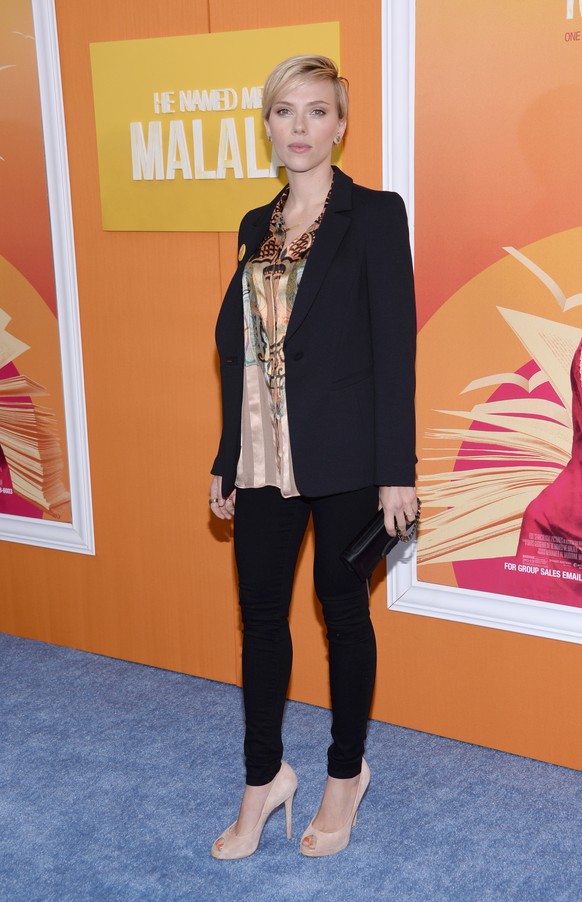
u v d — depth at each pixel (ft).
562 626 7.34
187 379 8.48
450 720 8.02
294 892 6.21
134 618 9.39
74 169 8.51
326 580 6.26
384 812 7.03
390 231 5.88
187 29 7.72
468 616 7.69
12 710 8.57
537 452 7.16
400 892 6.19
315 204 6.13
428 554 7.77
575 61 6.43
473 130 6.86
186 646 9.17
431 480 7.63
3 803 7.21
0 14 8.41
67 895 6.22
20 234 8.96
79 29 8.16
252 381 6.26
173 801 7.20
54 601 9.83
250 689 6.46
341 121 6.10
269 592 6.38
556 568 7.28
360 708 6.41
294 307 5.86
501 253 6.97
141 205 8.24
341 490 5.98
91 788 7.38
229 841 6.55
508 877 6.30
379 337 5.87
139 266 8.46
